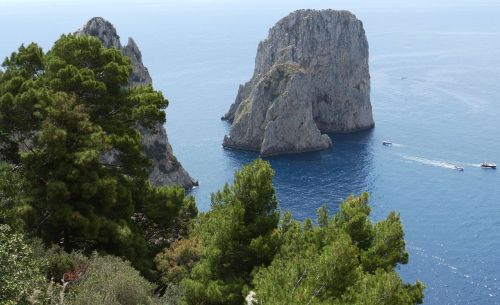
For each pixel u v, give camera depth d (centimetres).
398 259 3194
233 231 3023
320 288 2339
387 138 19700
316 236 3183
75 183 3688
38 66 4372
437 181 14688
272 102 18762
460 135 19450
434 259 10131
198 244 4031
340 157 17600
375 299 2223
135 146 4216
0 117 3750
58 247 3359
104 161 6862
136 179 4556
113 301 2641
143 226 4631
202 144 19262
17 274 2220
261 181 3147
